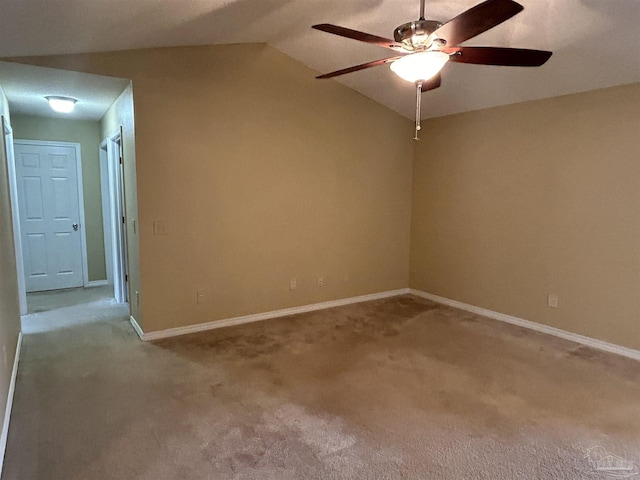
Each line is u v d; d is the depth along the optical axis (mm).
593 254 3584
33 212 5320
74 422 2430
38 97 4098
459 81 3902
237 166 4004
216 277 4004
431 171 5035
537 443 2244
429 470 2033
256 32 3518
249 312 4242
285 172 4309
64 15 2354
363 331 3979
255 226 4184
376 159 4965
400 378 3008
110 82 3498
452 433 2336
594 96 3479
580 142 3598
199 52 3697
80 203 5598
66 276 5617
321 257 4680
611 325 3504
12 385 2754
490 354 3439
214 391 2807
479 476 1991
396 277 5355
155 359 3309
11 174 4289
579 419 2477
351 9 2930
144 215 3578
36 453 2148
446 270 4945
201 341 3697
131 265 3969
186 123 3695
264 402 2670
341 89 4586
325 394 2775
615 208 3416
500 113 4219
